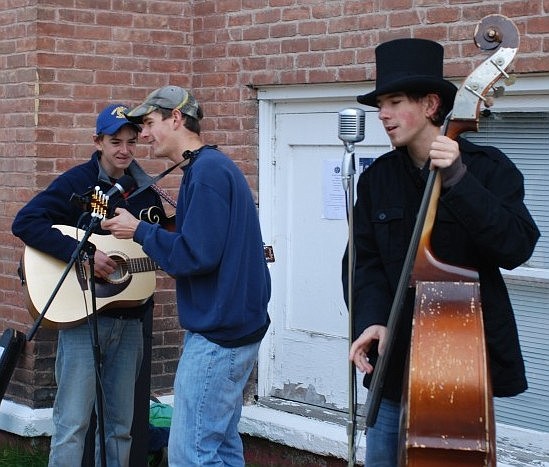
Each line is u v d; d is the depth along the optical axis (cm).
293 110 652
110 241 545
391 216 386
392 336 359
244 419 649
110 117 542
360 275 398
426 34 564
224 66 675
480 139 568
